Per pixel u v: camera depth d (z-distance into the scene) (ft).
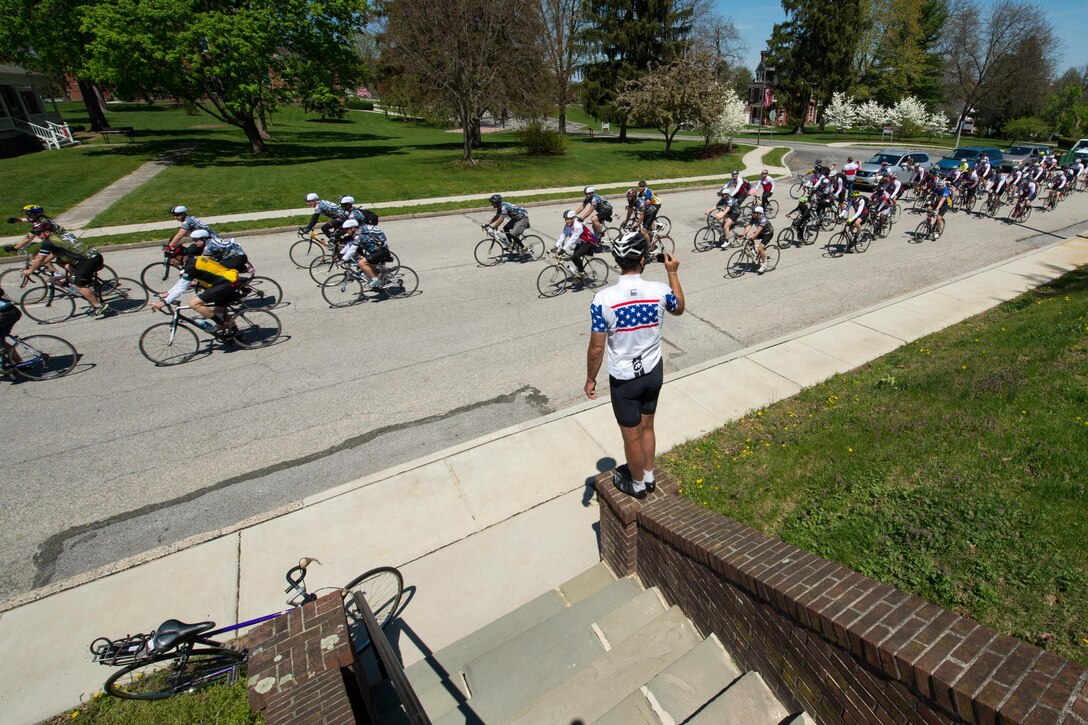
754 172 96.48
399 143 131.13
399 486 19.03
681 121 109.60
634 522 13.20
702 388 25.00
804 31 177.27
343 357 28.48
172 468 20.26
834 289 38.65
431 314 33.96
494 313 34.09
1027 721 5.28
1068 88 184.65
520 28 92.94
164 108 207.21
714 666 10.14
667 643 11.16
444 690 11.69
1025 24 165.27
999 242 51.67
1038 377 20.38
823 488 16.05
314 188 71.56
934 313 33.32
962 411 18.78
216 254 29.86
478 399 24.67
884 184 57.00
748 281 40.34
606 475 14.16
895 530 13.57
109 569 15.75
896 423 18.79
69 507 18.43
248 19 86.07
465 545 16.60
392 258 35.70
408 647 13.47
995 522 13.19
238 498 18.88
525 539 16.78
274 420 23.12
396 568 15.62
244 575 15.67
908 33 183.32
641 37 129.29
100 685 12.73
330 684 9.18
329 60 99.30
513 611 13.97
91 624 14.24
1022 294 35.65
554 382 25.98
